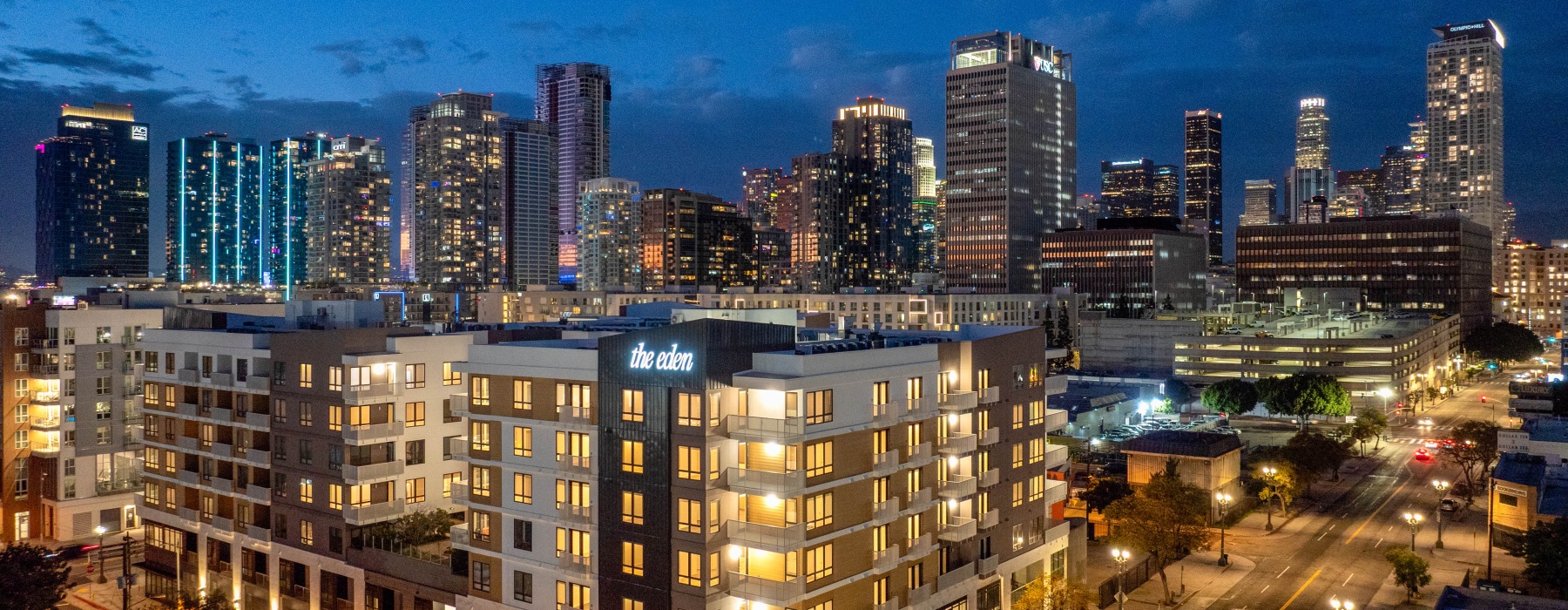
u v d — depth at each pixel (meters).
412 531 93.31
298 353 99.50
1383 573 115.19
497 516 84.56
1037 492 99.00
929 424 83.31
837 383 72.75
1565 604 74.44
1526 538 99.25
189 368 112.19
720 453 72.19
